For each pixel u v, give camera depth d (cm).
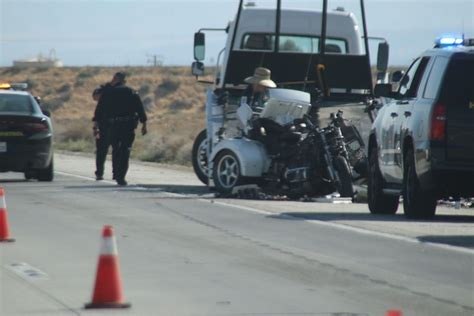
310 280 3300
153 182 7275
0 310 2820
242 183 6059
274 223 4728
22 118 6925
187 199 5869
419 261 3669
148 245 4016
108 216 4969
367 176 5488
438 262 3647
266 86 6425
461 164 4725
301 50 7162
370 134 5478
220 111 6694
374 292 3111
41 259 3669
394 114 5172
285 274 3403
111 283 2853
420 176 4816
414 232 4422
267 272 3438
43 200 5747
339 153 5978
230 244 4053
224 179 6159
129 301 2955
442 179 4747
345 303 2950
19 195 6053
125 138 6894
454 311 2853
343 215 5122
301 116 6141
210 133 6694
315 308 2880
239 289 3145
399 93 5269
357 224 4703
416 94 5028
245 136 6209
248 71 6956
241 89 6912
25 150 6906
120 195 6097
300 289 3152
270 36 7088
